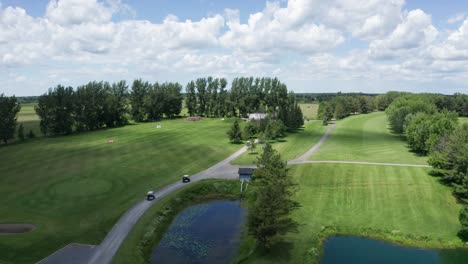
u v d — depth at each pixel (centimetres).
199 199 7006
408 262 4712
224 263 4531
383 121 18875
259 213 4538
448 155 7094
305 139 13238
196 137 13100
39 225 5369
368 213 6081
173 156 9894
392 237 5334
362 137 13725
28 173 7994
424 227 5559
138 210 5991
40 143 11738
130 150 10562
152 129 15250
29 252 4544
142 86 18638
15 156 9688
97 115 15638
